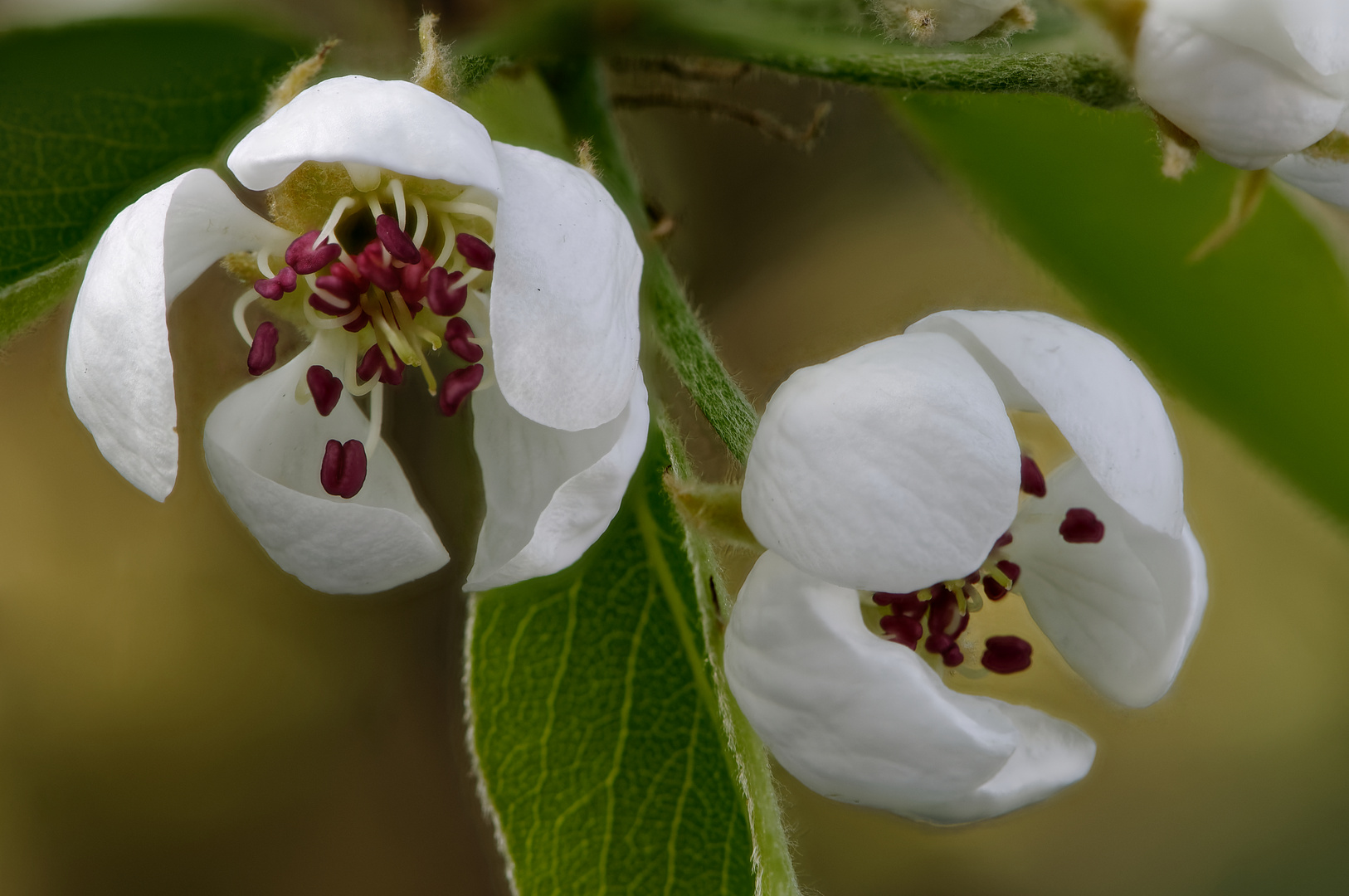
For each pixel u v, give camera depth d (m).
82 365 0.20
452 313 0.21
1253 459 0.24
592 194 0.21
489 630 0.21
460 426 0.22
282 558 0.21
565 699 0.21
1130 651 0.21
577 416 0.20
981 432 0.20
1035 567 0.22
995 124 0.24
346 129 0.20
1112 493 0.20
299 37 0.22
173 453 0.20
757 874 0.21
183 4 0.22
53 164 0.22
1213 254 0.24
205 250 0.21
